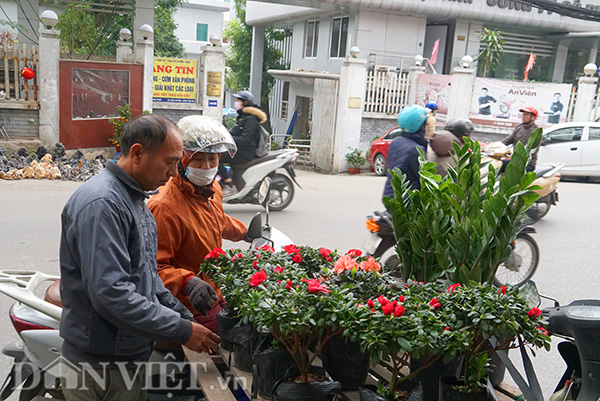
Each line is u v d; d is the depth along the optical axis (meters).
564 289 6.07
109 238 2.06
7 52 11.54
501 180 2.42
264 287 2.31
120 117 13.06
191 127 2.81
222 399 2.31
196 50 33.75
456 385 2.26
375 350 2.01
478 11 17.20
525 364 2.46
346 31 18.11
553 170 8.73
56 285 3.01
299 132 20.81
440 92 15.32
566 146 13.29
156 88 13.61
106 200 2.10
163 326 2.15
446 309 2.15
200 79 14.00
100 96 12.66
